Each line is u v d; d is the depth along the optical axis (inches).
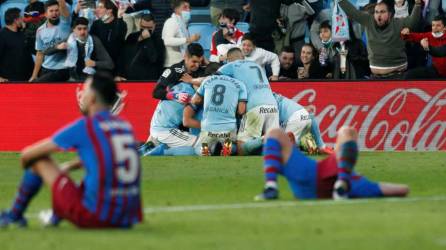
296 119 2544.3
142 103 2797.7
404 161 2335.1
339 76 2874.0
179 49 2960.1
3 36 3002.0
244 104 2539.4
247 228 1245.1
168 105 2593.5
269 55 2856.8
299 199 1503.4
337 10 2866.6
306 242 1128.8
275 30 2950.3
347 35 2859.3
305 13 2938.0
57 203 1189.7
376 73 2834.6
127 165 1180.5
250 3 2950.3
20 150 2886.3
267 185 1502.2
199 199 1600.6
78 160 1242.6
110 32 2938.0
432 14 2881.4
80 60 2906.0
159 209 1457.9
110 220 1187.3
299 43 2942.9
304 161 1489.9
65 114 2861.7
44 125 2876.5
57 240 1139.3
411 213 1358.3
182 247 1098.1
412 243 1114.1
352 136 1460.4
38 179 1220.5
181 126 2605.8
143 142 2765.7
